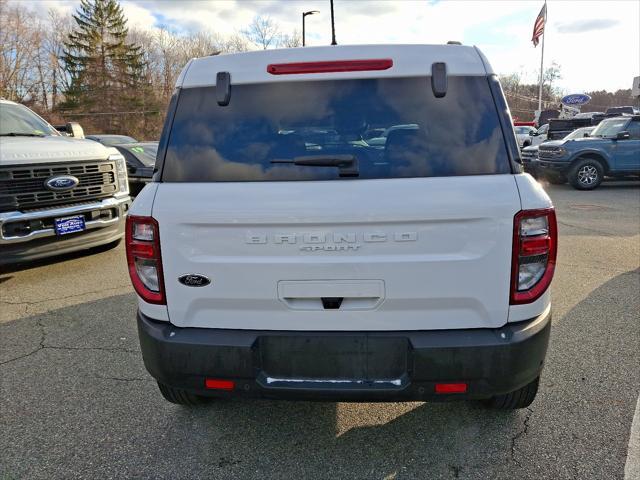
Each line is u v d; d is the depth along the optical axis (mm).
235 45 48562
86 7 55344
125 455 2477
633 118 12719
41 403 2953
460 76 2203
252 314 2166
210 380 2182
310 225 2047
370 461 2404
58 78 55531
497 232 2020
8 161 4832
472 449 2475
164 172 2238
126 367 3400
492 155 2102
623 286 4879
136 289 2264
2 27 49438
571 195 11938
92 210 5512
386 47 2246
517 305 2086
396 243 2035
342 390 2119
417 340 2062
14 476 2328
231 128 2240
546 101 64688
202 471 2355
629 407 2785
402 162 2113
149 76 58406
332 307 2111
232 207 2078
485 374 2061
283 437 2607
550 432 2584
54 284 5258
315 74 2232
